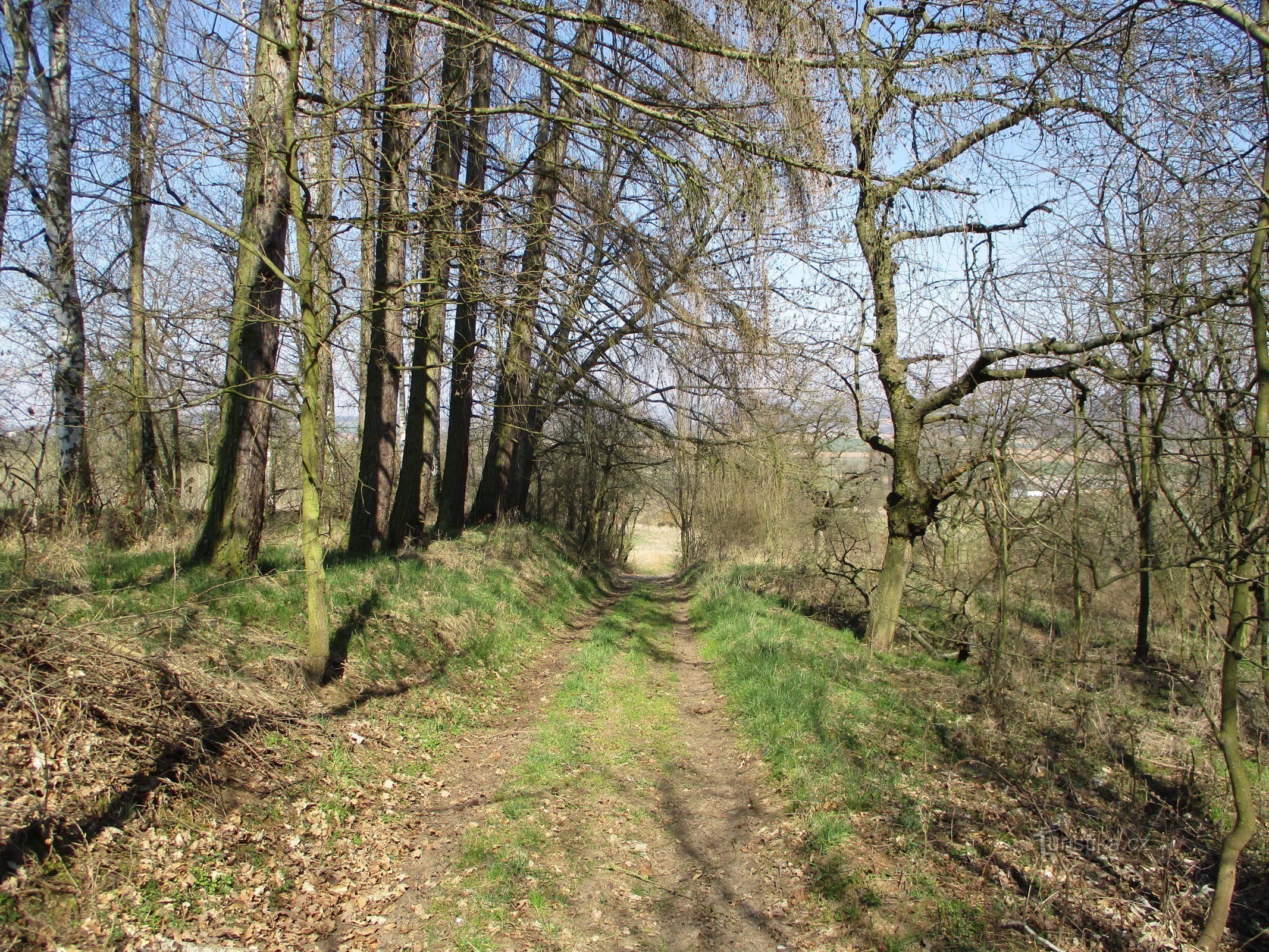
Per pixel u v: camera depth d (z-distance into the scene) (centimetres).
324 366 1523
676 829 567
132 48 824
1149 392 734
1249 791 392
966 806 581
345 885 453
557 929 429
